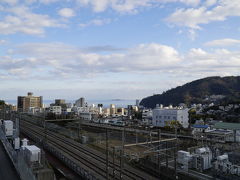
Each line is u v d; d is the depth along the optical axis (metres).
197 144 50.34
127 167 31.23
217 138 55.94
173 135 60.34
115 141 55.50
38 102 180.25
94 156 36.62
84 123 91.38
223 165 31.28
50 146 40.91
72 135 60.31
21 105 173.88
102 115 124.44
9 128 44.88
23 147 26.33
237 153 33.62
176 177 27.89
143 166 33.25
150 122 94.94
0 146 39.62
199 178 29.44
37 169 22.22
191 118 98.25
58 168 31.94
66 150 39.66
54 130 67.56
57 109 135.00
